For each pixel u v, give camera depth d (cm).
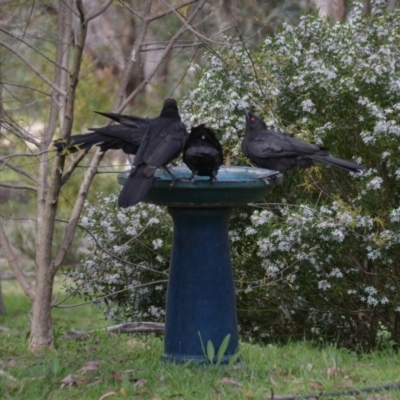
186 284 908
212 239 902
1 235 1088
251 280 1320
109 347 1044
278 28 1549
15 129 1111
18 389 810
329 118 1279
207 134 871
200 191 839
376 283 1277
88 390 803
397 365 978
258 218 1218
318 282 1252
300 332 1349
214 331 906
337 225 1172
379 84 1233
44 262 1040
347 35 1343
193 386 820
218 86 1326
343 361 984
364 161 1269
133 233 1284
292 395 792
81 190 1060
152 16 1070
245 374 877
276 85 1268
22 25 1323
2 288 2511
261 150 1038
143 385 820
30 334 1067
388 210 1217
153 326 1198
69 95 1007
